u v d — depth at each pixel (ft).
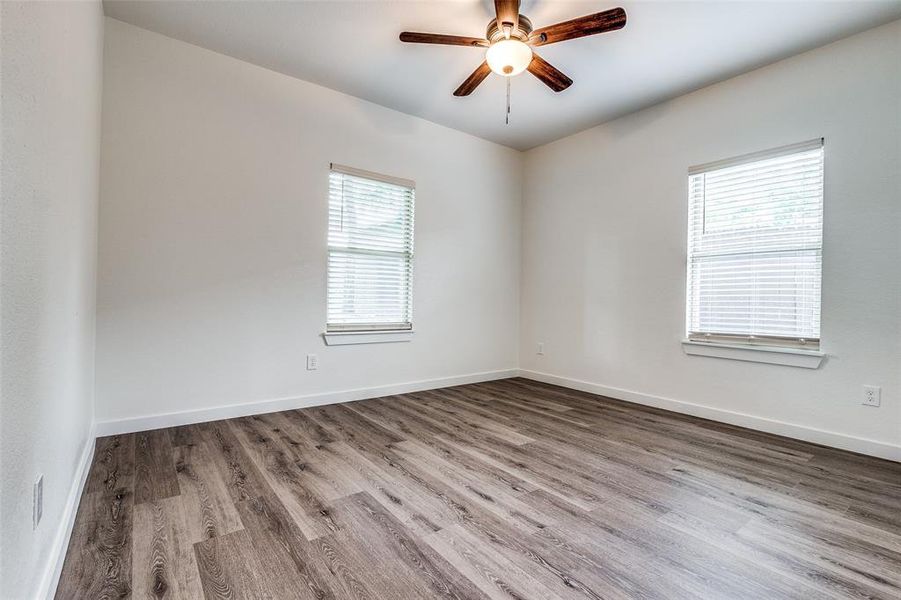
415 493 5.95
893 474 6.86
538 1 7.34
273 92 9.82
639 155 11.64
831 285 8.25
